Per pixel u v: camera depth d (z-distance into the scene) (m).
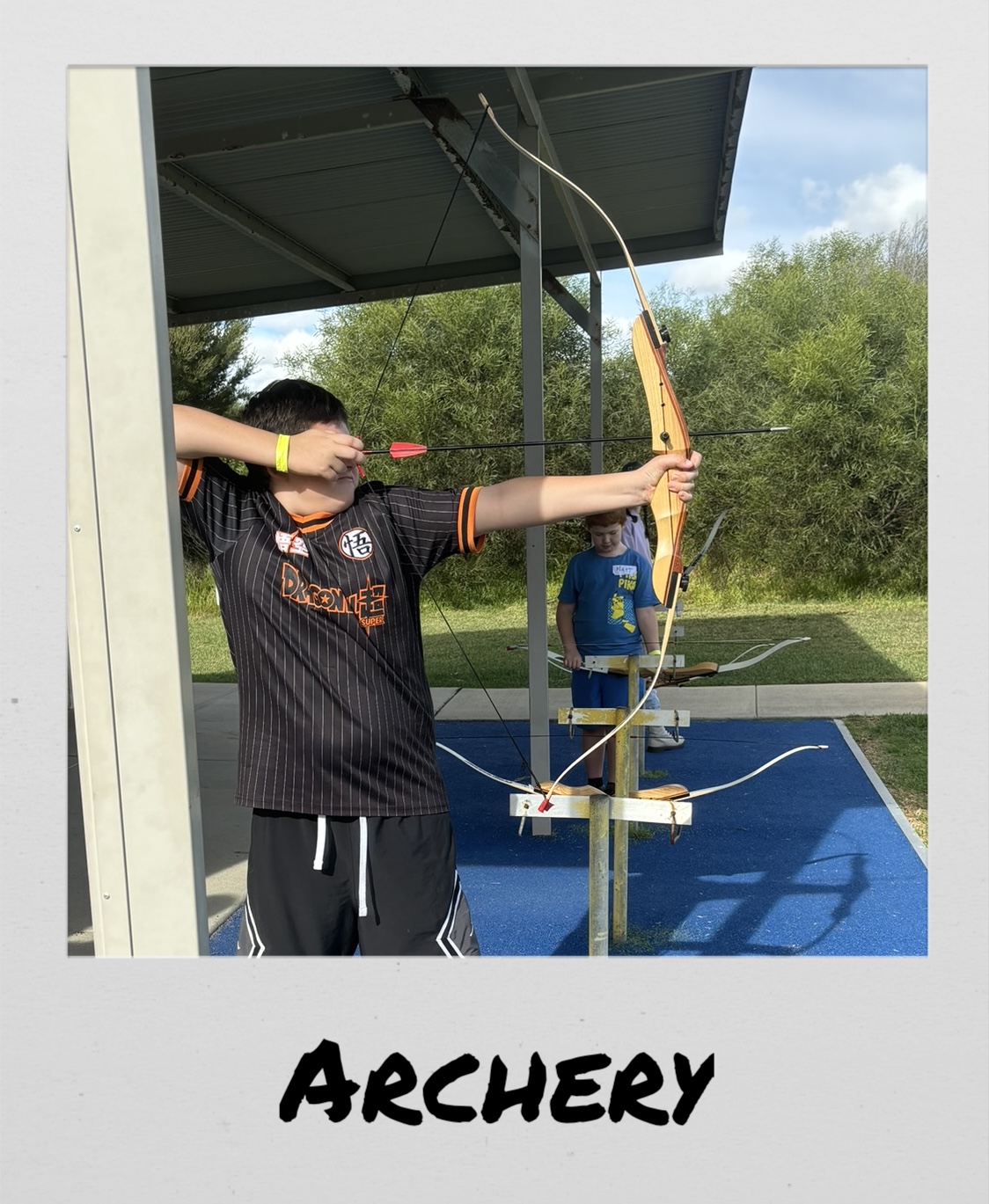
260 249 6.88
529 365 4.64
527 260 4.61
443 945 2.00
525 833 5.11
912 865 4.52
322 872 1.96
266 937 1.97
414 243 6.99
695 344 16.31
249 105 4.46
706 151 5.84
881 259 17.53
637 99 4.91
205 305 8.17
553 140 5.44
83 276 1.61
